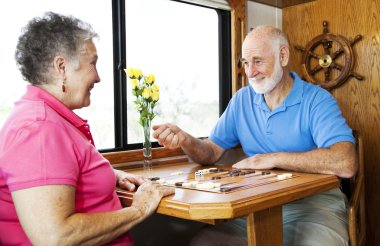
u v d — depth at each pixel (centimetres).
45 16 112
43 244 95
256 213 118
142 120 170
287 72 194
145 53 223
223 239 153
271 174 160
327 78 275
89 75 117
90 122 201
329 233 152
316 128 181
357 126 268
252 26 278
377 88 257
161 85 234
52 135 101
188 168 197
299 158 168
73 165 103
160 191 123
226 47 268
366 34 260
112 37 208
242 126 207
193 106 254
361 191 177
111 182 119
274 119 193
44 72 110
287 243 149
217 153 212
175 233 231
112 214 110
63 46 110
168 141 188
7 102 169
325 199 175
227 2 255
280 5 296
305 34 290
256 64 189
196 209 109
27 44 109
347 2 267
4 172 97
